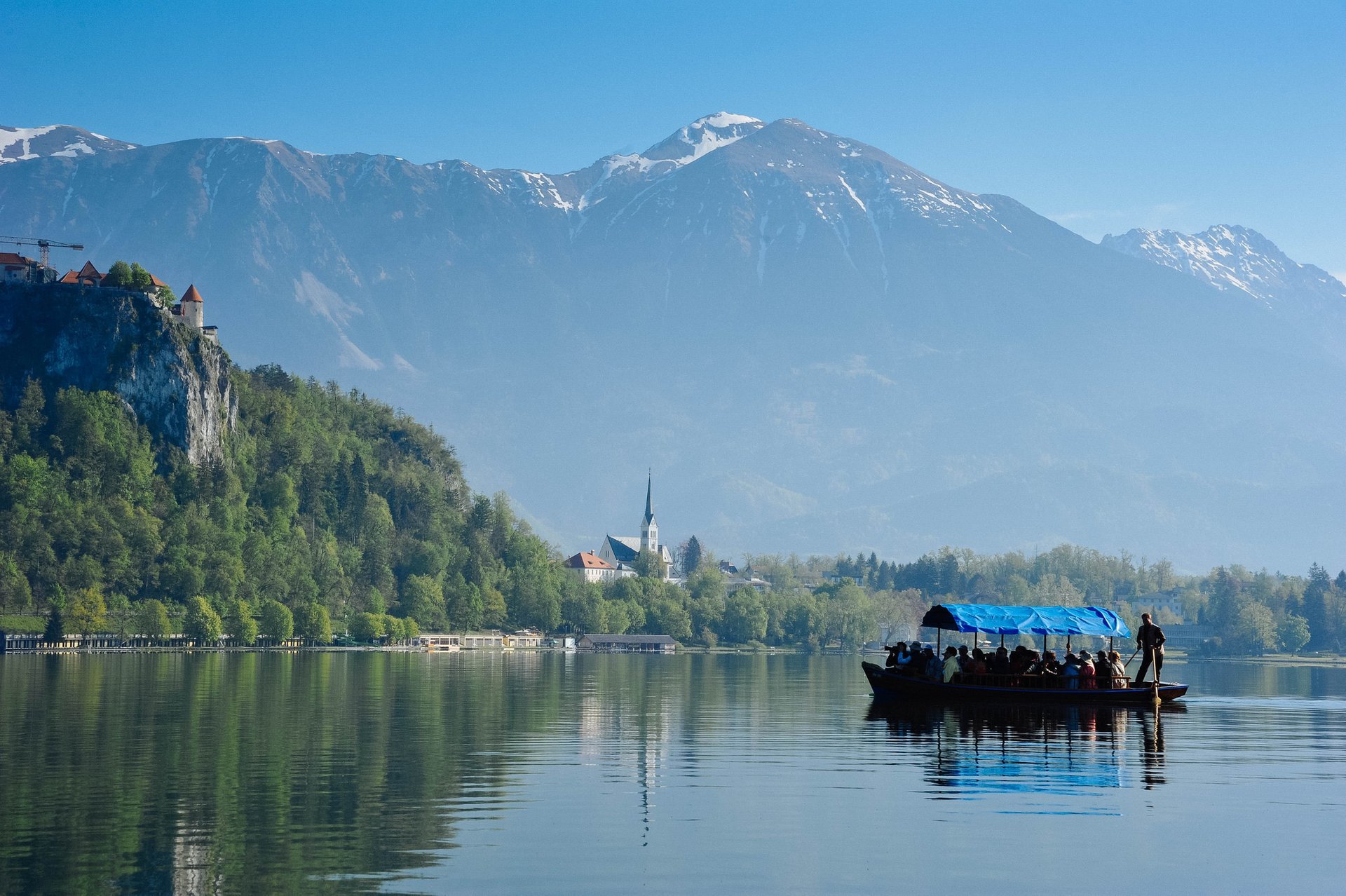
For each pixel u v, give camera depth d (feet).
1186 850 212.02
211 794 254.88
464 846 210.38
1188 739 374.84
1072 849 212.43
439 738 362.12
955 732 385.91
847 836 220.23
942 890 187.93
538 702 525.34
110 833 217.36
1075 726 410.93
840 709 491.72
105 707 466.29
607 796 258.16
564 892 184.55
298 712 449.89
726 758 318.65
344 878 190.08
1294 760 323.78
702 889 186.70
